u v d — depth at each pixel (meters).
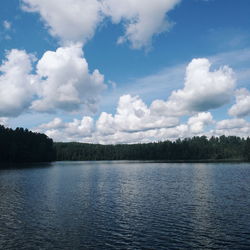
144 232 31.44
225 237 29.59
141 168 140.50
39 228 33.00
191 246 27.31
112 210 41.78
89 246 27.47
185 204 45.47
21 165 168.75
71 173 109.62
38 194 56.16
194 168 134.00
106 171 121.12
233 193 55.47
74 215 38.88
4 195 54.97
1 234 30.94
